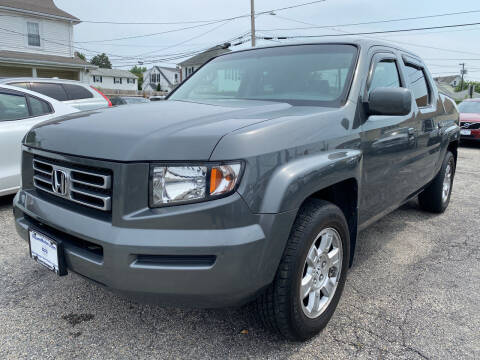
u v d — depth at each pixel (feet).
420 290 9.77
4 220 14.03
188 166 5.86
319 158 7.15
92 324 8.03
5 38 73.82
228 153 5.91
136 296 6.13
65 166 6.82
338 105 8.49
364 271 10.81
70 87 22.11
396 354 7.28
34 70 76.18
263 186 6.14
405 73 11.67
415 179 12.34
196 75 11.87
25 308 8.54
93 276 6.37
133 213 5.95
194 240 5.79
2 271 10.18
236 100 9.33
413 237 13.56
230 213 5.87
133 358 7.04
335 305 8.15
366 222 9.67
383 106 8.39
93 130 6.73
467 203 18.22
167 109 8.01
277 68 10.07
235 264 5.87
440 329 8.11
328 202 7.66
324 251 7.63
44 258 7.32
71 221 6.54
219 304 6.17
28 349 7.19
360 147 8.54
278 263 6.43
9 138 14.75
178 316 8.38
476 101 42.65
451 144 16.19
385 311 8.76
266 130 6.46
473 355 7.29
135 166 5.91
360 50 9.64
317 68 9.57
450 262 11.50
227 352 7.24
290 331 7.14
